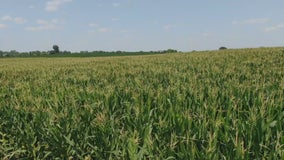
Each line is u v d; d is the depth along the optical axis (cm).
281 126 450
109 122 495
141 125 464
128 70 1340
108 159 417
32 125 527
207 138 409
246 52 2847
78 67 1722
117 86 843
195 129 446
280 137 411
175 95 675
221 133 412
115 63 1983
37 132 509
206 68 1362
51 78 1164
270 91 710
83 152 445
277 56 2188
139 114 512
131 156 379
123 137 431
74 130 485
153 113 564
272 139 418
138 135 432
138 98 645
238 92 672
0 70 1709
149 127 446
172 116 490
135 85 862
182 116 476
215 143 379
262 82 816
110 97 650
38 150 471
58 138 468
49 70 1620
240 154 354
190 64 1673
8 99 753
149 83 889
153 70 1279
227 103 600
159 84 863
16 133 522
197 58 2261
